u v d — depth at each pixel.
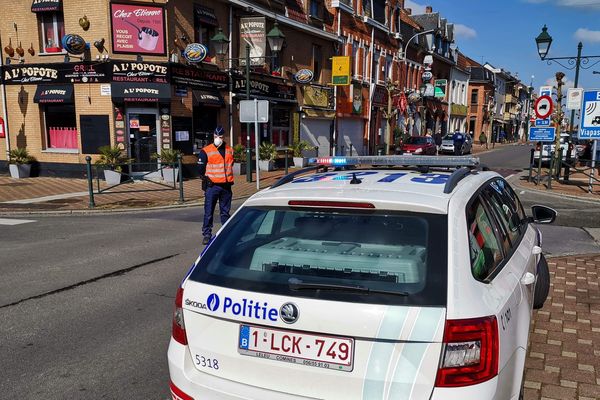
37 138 17.77
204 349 2.44
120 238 8.79
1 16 17.45
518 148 50.56
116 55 16.27
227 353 2.37
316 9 24.94
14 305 5.27
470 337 2.06
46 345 4.28
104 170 16.17
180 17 17.05
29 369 3.85
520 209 4.35
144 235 9.07
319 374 2.18
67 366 3.90
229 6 19.12
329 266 2.43
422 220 2.45
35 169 17.92
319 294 2.25
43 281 6.14
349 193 2.69
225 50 16.92
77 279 6.23
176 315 2.57
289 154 23.22
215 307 2.41
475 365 2.06
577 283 5.90
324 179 3.23
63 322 4.80
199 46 16.86
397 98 34.53
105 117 16.55
